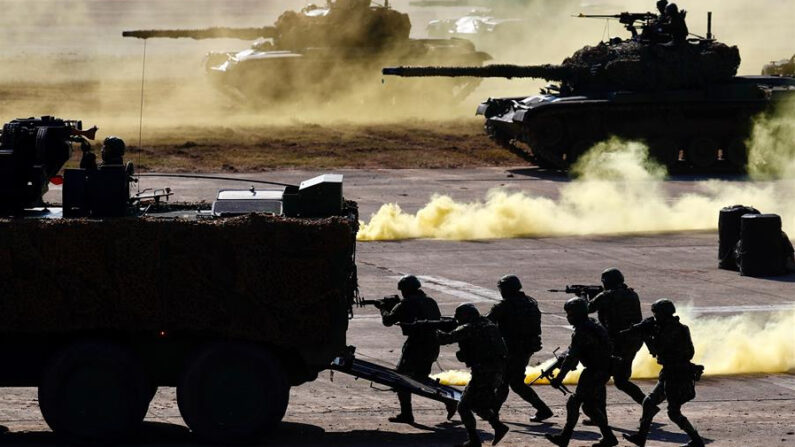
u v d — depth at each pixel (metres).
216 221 49.31
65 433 49.03
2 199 52.25
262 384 49.16
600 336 49.00
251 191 55.62
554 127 163.12
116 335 49.97
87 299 48.97
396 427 54.06
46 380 48.88
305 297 49.31
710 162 167.62
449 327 50.53
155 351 50.03
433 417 56.66
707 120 166.25
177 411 57.06
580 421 56.09
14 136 52.62
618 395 62.50
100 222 49.03
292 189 53.81
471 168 171.25
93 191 50.25
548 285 91.25
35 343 50.12
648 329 49.25
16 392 61.84
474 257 103.88
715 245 110.75
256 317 49.28
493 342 48.12
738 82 170.12
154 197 57.75
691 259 103.38
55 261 48.81
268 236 49.09
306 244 49.12
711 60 166.25
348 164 170.62
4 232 48.75
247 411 49.22
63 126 54.28
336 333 49.84
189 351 50.16
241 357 49.12
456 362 68.62
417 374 54.28
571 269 98.25
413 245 110.50
